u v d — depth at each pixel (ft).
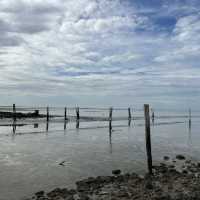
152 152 81.66
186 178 50.80
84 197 39.86
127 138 112.16
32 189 45.78
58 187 46.98
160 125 195.52
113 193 41.83
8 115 189.98
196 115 397.60
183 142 107.76
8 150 76.84
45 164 62.90
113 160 68.80
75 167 60.95
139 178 51.03
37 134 111.96
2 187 46.39
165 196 38.73
